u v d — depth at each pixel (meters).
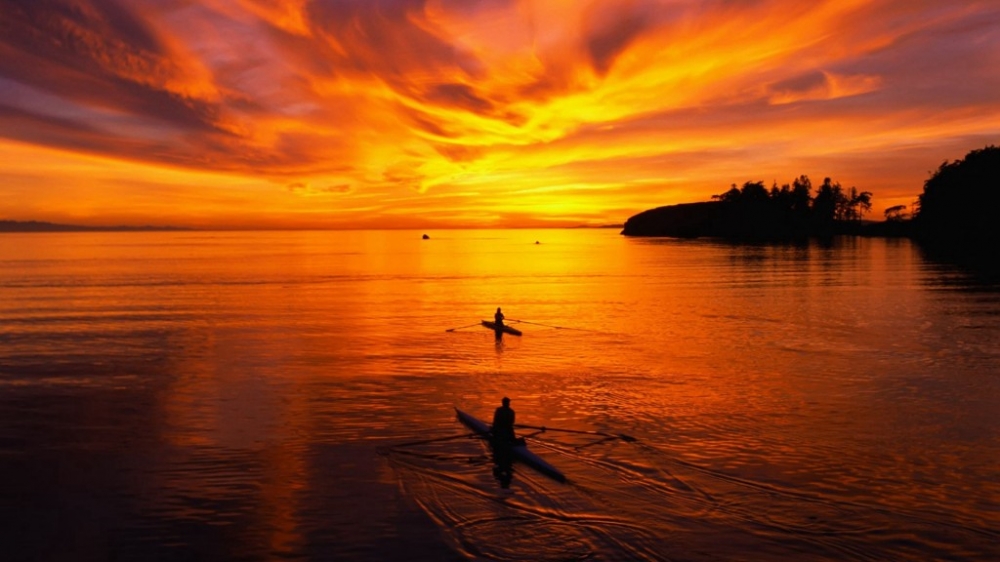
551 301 57.22
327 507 15.07
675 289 66.56
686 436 19.88
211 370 29.11
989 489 15.74
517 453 18.12
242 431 20.47
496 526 14.14
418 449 18.91
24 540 13.55
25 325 42.50
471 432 20.42
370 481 16.58
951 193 171.00
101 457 18.14
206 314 48.41
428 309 51.91
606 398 24.41
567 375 28.28
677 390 25.55
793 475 16.70
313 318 46.44
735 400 23.97
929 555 12.79
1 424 21.14
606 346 35.28
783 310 49.31
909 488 15.84
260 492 15.88
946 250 142.75
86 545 13.35
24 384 26.45
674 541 13.41
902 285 67.06
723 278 79.00
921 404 23.19
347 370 29.22
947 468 17.09
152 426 20.94
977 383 26.17
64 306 53.03
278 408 23.03
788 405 23.20
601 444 19.20
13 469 17.27
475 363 30.83
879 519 14.27
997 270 86.81
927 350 33.16
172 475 16.88
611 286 70.94
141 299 58.47
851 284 69.00
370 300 58.53
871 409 22.61
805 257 122.88
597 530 13.91
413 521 14.38
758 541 13.38
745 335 38.44
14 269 99.00
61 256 144.38
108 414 22.27
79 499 15.47
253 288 70.00
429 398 24.48
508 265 111.19
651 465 17.50
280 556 12.95
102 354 32.75
